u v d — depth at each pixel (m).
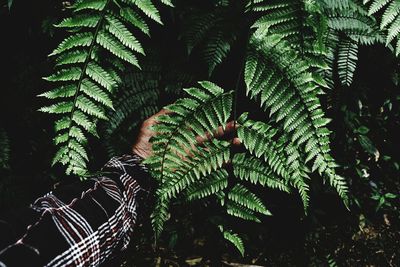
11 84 1.94
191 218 2.41
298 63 1.35
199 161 1.40
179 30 1.68
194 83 1.68
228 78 1.70
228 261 2.61
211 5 1.58
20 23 1.85
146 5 1.20
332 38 1.62
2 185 2.00
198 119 1.37
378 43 1.89
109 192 1.13
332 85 1.66
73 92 1.25
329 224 2.92
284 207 2.64
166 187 1.37
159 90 1.67
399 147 2.78
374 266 2.94
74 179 2.03
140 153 1.46
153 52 1.66
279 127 1.56
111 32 1.21
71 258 0.96
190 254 2.52
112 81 1.26
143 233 2.40
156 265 2.46
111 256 1.12
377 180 2.96
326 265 2.79
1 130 1.92
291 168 1.44
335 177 1.39
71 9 1.74
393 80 2.06
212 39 1.50
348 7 1.55
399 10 1.37
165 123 1.45
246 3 1.51
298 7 1.36
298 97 1.36
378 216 3.05
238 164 1.48
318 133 1.37
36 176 2.07
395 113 2.57
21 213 0.95
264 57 1.37
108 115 1.62
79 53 1.24
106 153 1.83
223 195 1.54
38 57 1.91
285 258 2.75
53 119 2.01
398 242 3.00
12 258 0.87
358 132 2.54
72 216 1.01
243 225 2.62
